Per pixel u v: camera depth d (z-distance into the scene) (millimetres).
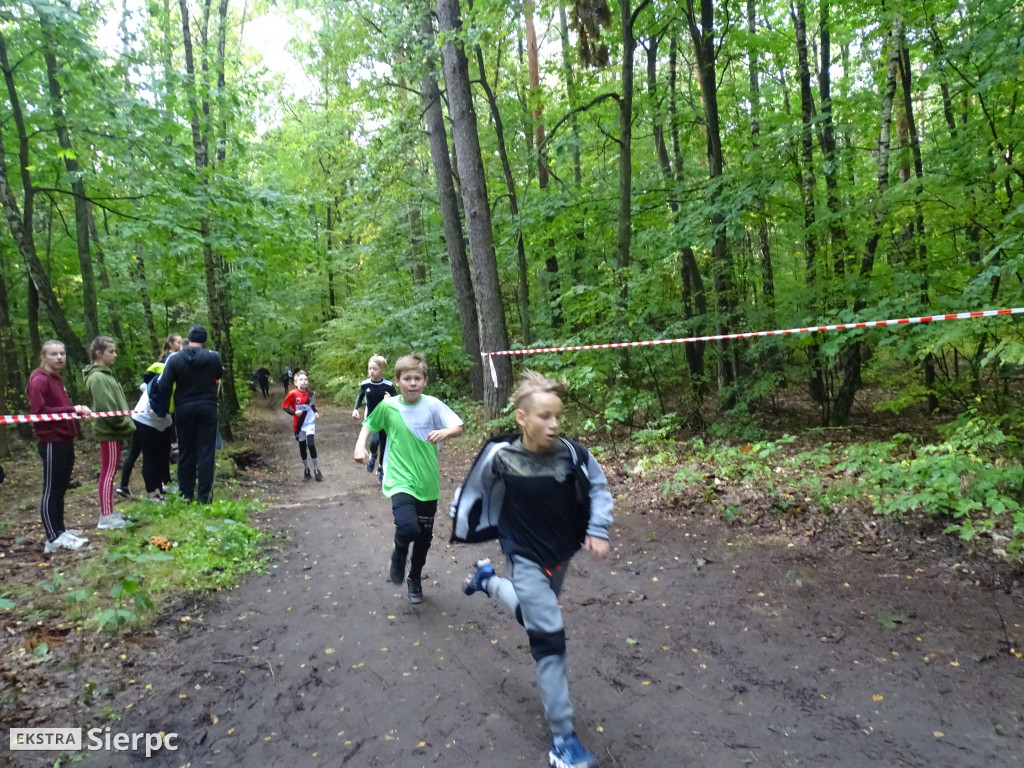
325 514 6723
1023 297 6750
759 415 10602
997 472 4605
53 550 4848
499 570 4816
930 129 13016
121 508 6102
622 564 4695
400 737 2721
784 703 2891
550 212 11211
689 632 3613
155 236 10242
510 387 10695
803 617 3697
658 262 10836
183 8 11898
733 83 12742
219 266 14430
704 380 10336
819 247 9500
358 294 23250
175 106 10062
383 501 7309
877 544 4609
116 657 3342
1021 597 3674
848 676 3078
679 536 5184
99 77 9266
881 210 8102
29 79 9914
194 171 9938
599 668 3270
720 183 9359
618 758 2551
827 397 10430
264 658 3422
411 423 3971
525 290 12609
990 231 7711
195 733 2742
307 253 13711
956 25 8578
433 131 13461
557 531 2734
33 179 11484
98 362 5660
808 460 6820
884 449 5746
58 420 4844
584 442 9148
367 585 4520
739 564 4527
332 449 12742
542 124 13070
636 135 16469
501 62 15242
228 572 4617
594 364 9273
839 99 9680
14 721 2756
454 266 14133
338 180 14062
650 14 10977
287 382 25078
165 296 16047
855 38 11062
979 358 8344
